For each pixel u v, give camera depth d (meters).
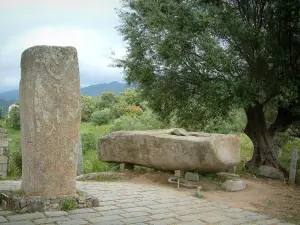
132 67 12.91
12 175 11.02
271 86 11.00
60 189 5.88
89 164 14.59
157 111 14.33
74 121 6.00
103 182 9.13
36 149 5.71
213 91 10.89
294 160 10.29
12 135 23.45
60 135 5.87
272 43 10.85
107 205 6.25
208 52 10.34
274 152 11.96
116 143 10.76
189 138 9.11
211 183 8.93
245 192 8.51
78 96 6.06
